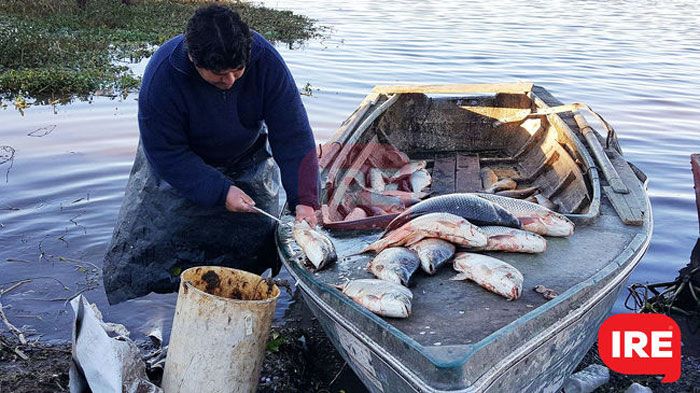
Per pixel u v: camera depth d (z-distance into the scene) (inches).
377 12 892.6
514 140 299.3
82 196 265.6
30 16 656.4
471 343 121.5
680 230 256.7
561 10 978.1
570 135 239.9
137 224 188.5
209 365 136.6
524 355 124.6
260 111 168.6
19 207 253.6
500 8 986.1
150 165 175.3
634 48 653.9
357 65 531.2
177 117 159.9
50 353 171.2
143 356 166.7
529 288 142.9
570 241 166.4
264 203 191.2
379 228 176.2
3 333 179.9
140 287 194.1
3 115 366.6
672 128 382.6
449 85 300.4
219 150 174.9
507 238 156.3
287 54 568.7
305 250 156.7
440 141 306.7
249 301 135.3
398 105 300.2
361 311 130.8
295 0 1003.3
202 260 192.9
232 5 815.7
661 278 223.0
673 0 1168.2
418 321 129.7
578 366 175.8
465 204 162.4
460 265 145.6
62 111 379.6
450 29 754.8
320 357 177.2
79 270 214.4
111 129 347.3
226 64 139.2
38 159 299.7
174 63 154.6
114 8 714.2
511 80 493.7
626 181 206.4
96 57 517.3
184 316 137.4
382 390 136.4
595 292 144.6
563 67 547.8
